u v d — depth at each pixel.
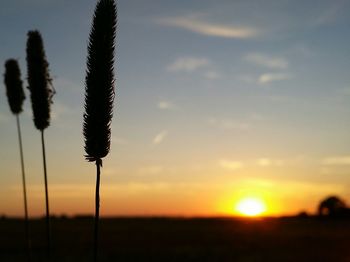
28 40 17.58
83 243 61.75
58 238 69.31
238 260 43.78
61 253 45.38
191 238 72.62
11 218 140.12
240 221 138.50
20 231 82.81
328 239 70.75
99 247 56.59
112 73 9.74
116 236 75.75
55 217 148.00
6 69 22.00
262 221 138.75
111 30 9.73
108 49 9.69
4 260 35.25
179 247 56.78
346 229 97.69
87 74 9.72
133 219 153.75
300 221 132.25
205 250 52.38
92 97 9.66
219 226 110.19
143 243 63.47
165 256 46.34
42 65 17.47
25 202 21.78
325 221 132.25
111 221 139.75
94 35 9.69
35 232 80.69
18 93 21.78
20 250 48.59
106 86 9.66
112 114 9.77
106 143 9.73
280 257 46.31
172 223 128.50
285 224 118.06
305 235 79.69
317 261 43.81
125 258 44.34
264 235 79.31
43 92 17.41
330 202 137.50
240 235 79.69
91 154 9.73
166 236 76.81
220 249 53.69
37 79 17.42
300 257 46.62
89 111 9.68
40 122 17.42
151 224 120.19
